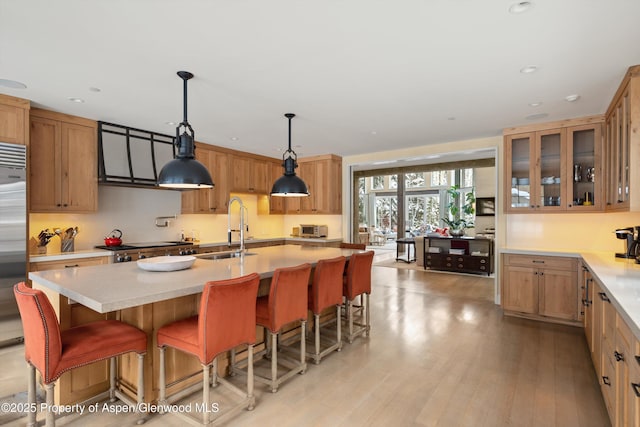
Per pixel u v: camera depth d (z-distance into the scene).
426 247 8.19
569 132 4.04
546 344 3.38
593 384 2.58
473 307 4.72
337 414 2.21
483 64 2.56
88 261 3.88
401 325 3.96
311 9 1.87
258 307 2.64
